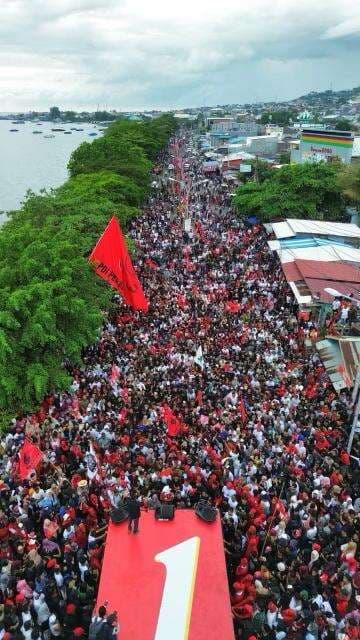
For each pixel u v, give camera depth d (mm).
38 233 30578
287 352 28469
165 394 23562
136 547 12336
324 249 39062
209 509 13398
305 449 20016
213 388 24125
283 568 14516
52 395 24016
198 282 39188
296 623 12711
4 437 21500
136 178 68125
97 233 38688
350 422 22641
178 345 28438
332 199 55250
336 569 14641
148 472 18422
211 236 52500
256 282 38469
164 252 46469
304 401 23734
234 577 14961
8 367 22953
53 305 24516
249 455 19469
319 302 31219
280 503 16594
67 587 13531
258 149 115125
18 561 14320
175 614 10797
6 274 25141
